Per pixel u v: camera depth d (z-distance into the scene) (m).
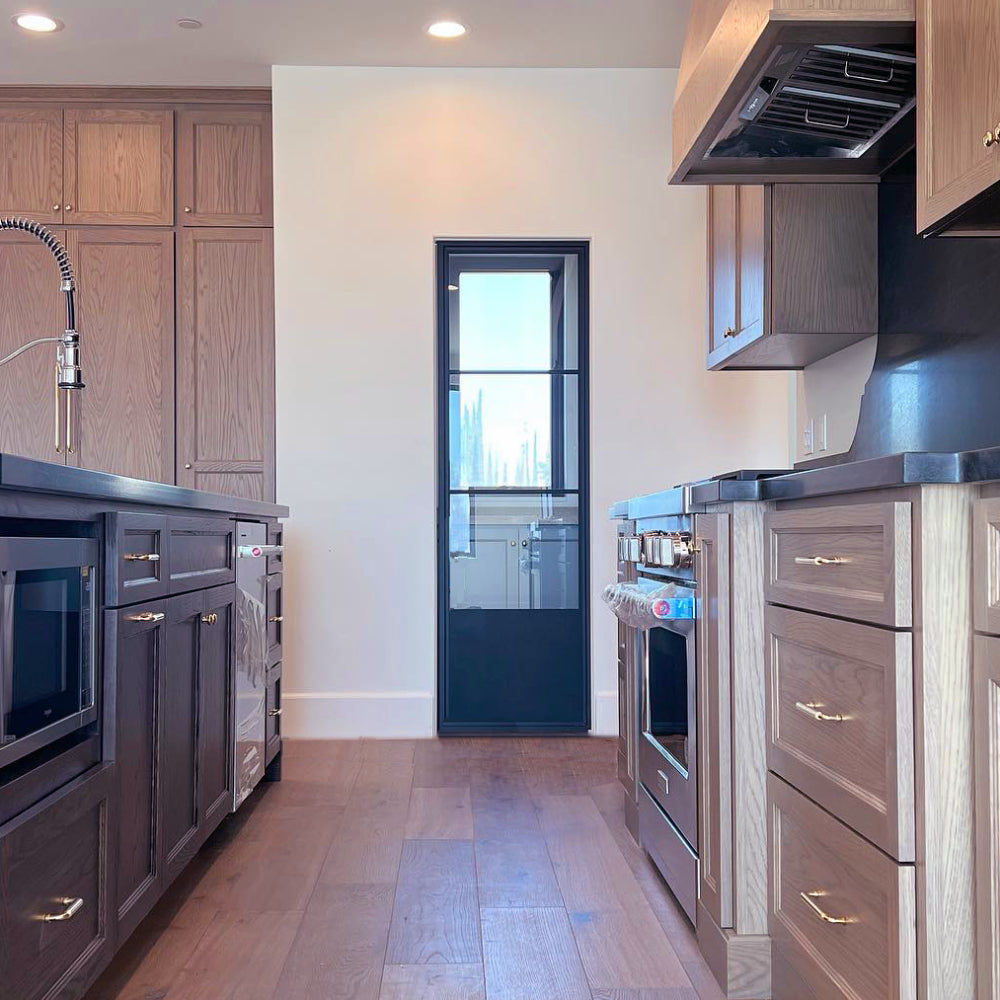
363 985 1.95
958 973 1.30
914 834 1.33
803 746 1.72
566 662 4.38
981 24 1.56
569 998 1.90
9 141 4.53
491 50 4.17
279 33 4.01
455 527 4.40
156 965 2.04
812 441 3.34
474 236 4.33
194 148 4.57
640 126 4.35
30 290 4.53
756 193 2.87
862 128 2.35
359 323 4.30
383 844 2.83
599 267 4.34
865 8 1.82
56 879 1.57
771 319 2.77
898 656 1.34
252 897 2.42
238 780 2.90
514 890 2.48
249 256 4.56
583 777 3.61
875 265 2.76
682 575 2.27
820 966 1.62
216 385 4.55
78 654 1.73
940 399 2.31
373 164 4.32
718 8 2.46
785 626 1.81
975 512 1.29
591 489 4.33
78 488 1.63
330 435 4.30
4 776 1.49
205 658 2.51
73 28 3.95
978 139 1.57
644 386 4.34
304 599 4.29
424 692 4.30
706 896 2.05
